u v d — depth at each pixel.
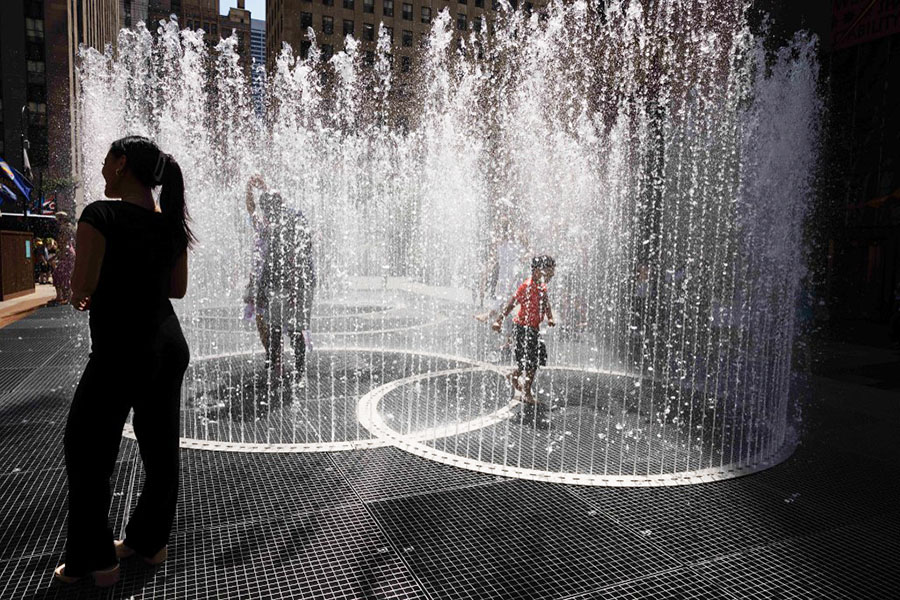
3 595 2.17
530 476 3.46
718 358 7.21
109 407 2.21
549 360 6.98
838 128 12.78
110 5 75.94
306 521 2.83
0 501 2.98
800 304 11.41
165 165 2.41
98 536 2.24
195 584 2.29
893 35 11.77
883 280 12.29
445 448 3.91
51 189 30.19
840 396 5.60
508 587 2.31
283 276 5.64
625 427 4.46
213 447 3.84
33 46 44.91
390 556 2.53
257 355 6.85
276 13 58.28
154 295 2.31
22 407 4.62
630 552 2.61
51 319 9.71
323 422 4.41
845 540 2.77
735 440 4.21
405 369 6.33
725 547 2.68
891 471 3.69
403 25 57.50
